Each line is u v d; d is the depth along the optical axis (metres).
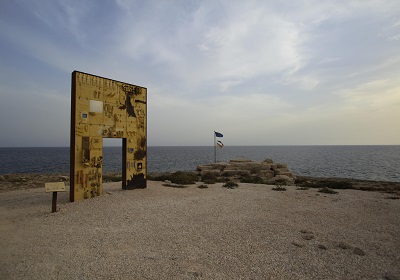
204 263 5.27
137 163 14.73
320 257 5.62
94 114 12.30
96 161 12.36
